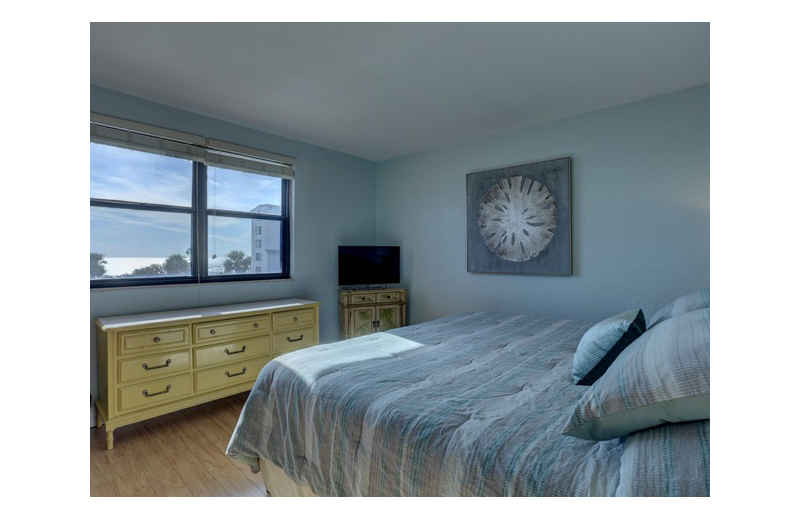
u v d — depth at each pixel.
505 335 2.24
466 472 0.96
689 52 2.07
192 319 2.50
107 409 2.16
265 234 3.49
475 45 1.98
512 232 3.35
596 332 1.52
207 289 3.02
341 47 2.00
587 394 1.01
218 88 2.48
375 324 3.90
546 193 3.15
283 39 1.92
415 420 1.13
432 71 2.27
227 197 3.21
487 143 3.53
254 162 3.29
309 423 1.40
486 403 1.24
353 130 3.37
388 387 1.38
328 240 3.95
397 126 3.27
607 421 0.92
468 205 3.65
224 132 3.09
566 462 0.91
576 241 3.03
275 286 3.48
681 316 1.26
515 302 3.38
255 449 1.58
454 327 2.47
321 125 3.23
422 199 4.05
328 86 2.46
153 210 2.77
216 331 2.63
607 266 2.88
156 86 2.45
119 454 2.08
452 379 1.47
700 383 0.82
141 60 2.12
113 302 2.54
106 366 2.19
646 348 1.06
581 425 0.95
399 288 4.22
